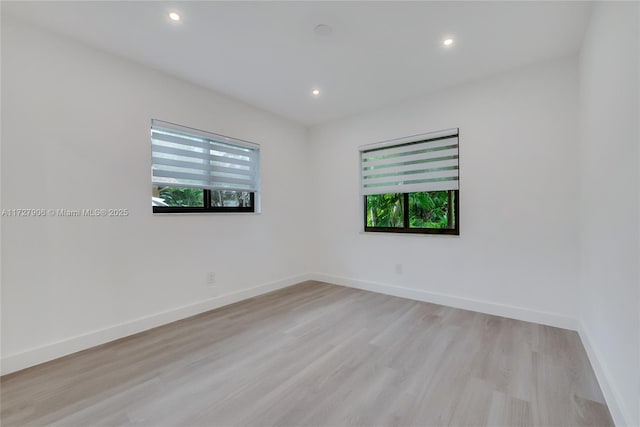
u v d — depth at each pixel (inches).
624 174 52.4
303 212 167.5
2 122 73.5
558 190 97.4
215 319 108.9
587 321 83.4
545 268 100.0
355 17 76.2
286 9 72.8
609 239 61.4
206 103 118.9
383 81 113.4
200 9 72.6
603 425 54.1
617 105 55.8
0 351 72.3
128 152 96.3
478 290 114.3
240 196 137.9
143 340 91.4
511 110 105.7
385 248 141.7
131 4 70.3
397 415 57.0
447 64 100.8
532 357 78.3
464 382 67.5
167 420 56.1
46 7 71.0
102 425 54.9
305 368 74.2
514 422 54.9
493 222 110.2
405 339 90.3
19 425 55.0
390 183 139.7
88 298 87.1
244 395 63.5
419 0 69.7
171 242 107.8
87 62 87.6
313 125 168.6
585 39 82.7
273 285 148.0
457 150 119.0
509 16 75.5
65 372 73.1
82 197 86.4
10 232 74.4
